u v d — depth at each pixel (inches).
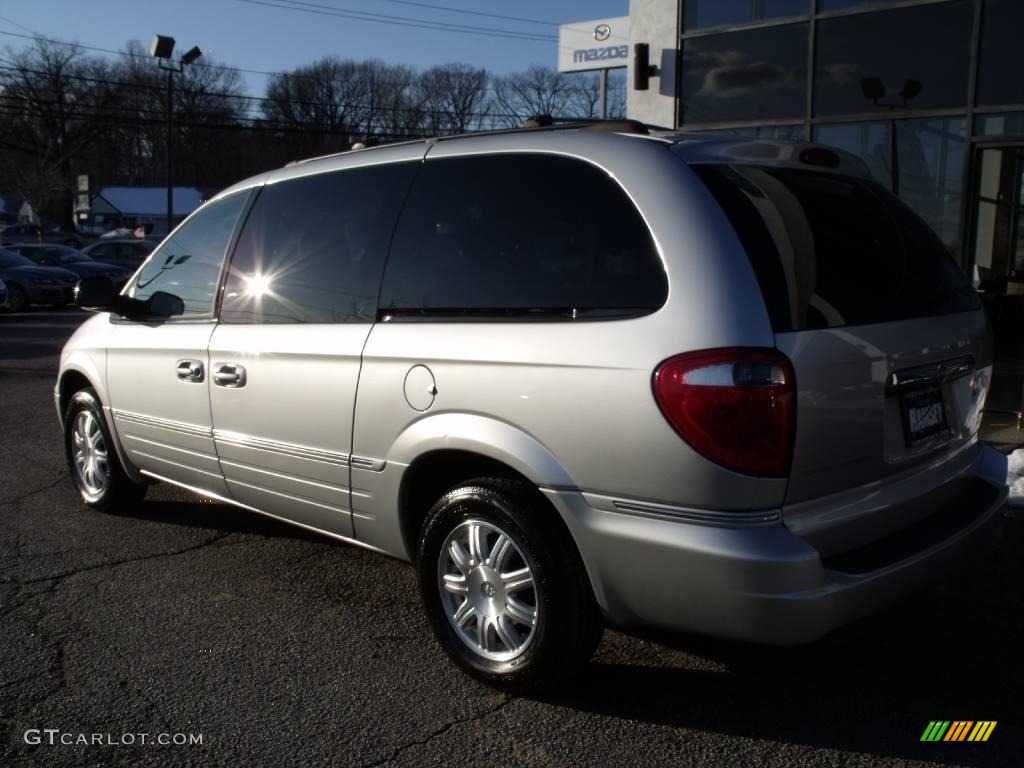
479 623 129.3
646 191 116.1
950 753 114.6
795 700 127.8
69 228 2551.7
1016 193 354.3
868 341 113.8
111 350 198.5
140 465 198.4
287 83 2255.2
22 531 202.7
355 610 159.3
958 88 337.1
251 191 174.6
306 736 119.7
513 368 120.3
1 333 629.6
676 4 403.5
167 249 191.9
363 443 141.1
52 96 2496.3
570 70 608.1
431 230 138.4
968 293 141.7
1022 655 140.7
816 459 107.9
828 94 368.5
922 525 124.5
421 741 118.3
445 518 130.7
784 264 111.0
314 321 150.9
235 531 202.1
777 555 103.8
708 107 403.5
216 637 148.6
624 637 147.6
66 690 131.8
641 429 108.3
